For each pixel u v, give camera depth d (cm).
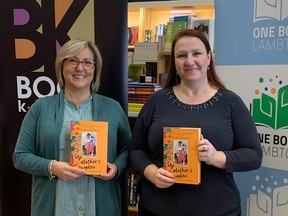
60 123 168
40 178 171
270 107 188
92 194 167
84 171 160
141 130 172
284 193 188
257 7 186
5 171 223
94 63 174
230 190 156
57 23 209
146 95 274
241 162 150
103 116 174
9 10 213
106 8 205
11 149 221
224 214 153
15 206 226
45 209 168
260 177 195
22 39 213
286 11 179
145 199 166
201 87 160
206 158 146
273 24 183
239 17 192
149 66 306
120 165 172
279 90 185
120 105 191
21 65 215
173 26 293
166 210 157
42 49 212
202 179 153
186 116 156
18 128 219
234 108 156
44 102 174
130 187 297
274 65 185
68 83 171
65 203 165
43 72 213
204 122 153
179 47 157
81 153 161
